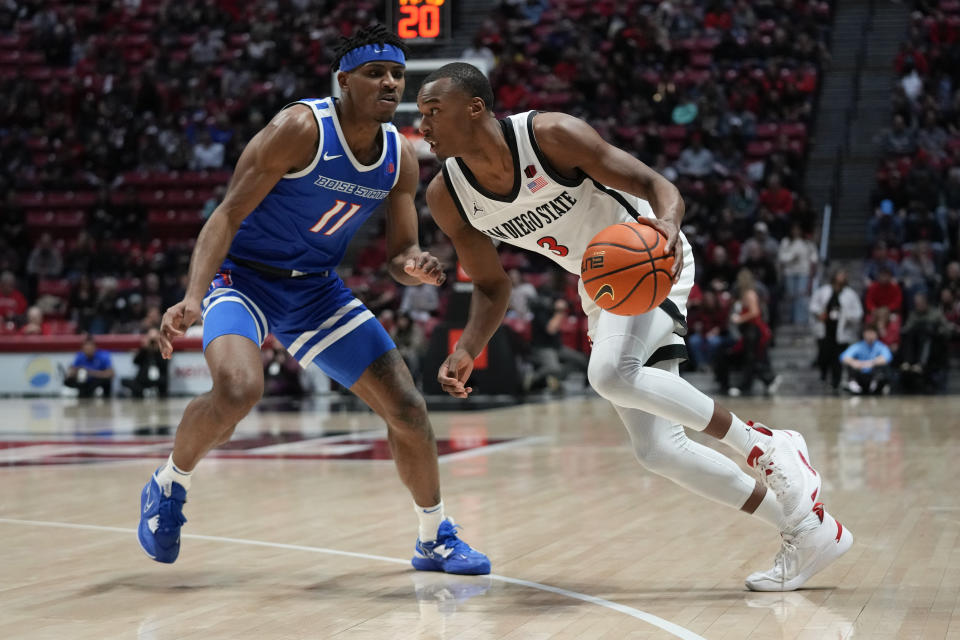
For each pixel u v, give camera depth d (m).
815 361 16.20
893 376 15.66
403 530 5.39
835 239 19.36
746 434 3.96
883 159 19.38
